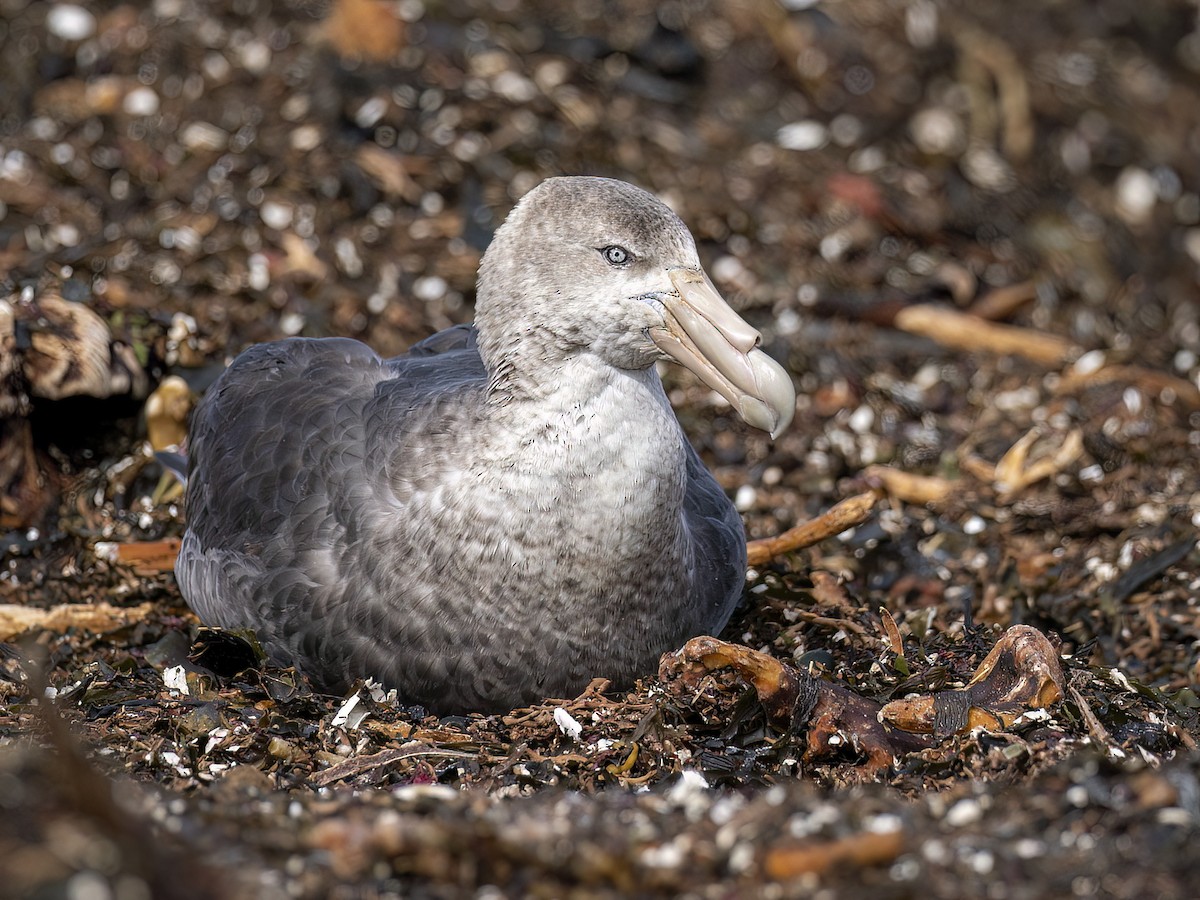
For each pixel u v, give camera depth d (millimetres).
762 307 15078
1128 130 20172
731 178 16625
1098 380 14062
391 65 16297
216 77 16109
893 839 6383
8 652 9844
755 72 18609
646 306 8430
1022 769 7691
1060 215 18094
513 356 8562
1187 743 8211
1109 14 22062
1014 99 19578
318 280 13961
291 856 6465
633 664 9016
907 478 12531
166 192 14750
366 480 9016
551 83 16906
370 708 8781
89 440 12398
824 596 10680
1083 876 6324
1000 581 11320
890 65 19453
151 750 8305
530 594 8648
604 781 8164
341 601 8930
